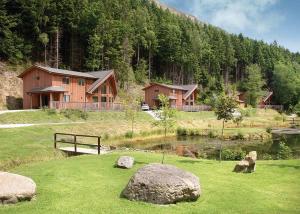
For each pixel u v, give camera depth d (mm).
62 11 82812
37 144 26688
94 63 81062
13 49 69562
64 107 53125
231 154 29312
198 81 115625
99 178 15875
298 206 11773
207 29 155500
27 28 77188
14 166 21094
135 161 20531
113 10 97750
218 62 129125
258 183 14984
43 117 44906
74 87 59312
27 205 11492
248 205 11758
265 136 48750
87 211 10898
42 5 77188
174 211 10945
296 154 33469
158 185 11695
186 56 112312
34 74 57250
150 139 43844
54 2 80500
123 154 23719
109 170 17797
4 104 59188
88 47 82500
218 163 20812
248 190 13688
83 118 49000
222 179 15719
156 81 101438
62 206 11391
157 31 110875
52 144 28016
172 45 108688
